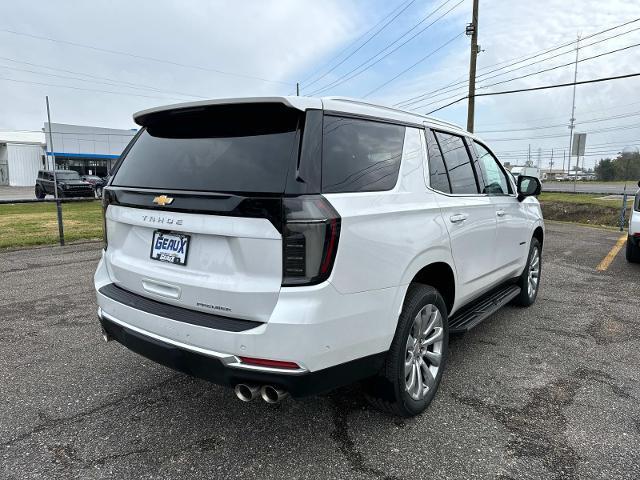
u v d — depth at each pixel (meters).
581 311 5.34
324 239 2.20
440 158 3.35
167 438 2.75
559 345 4.26
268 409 3.08
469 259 3.55
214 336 2.30
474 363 3.85
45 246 9.41
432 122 3.44
